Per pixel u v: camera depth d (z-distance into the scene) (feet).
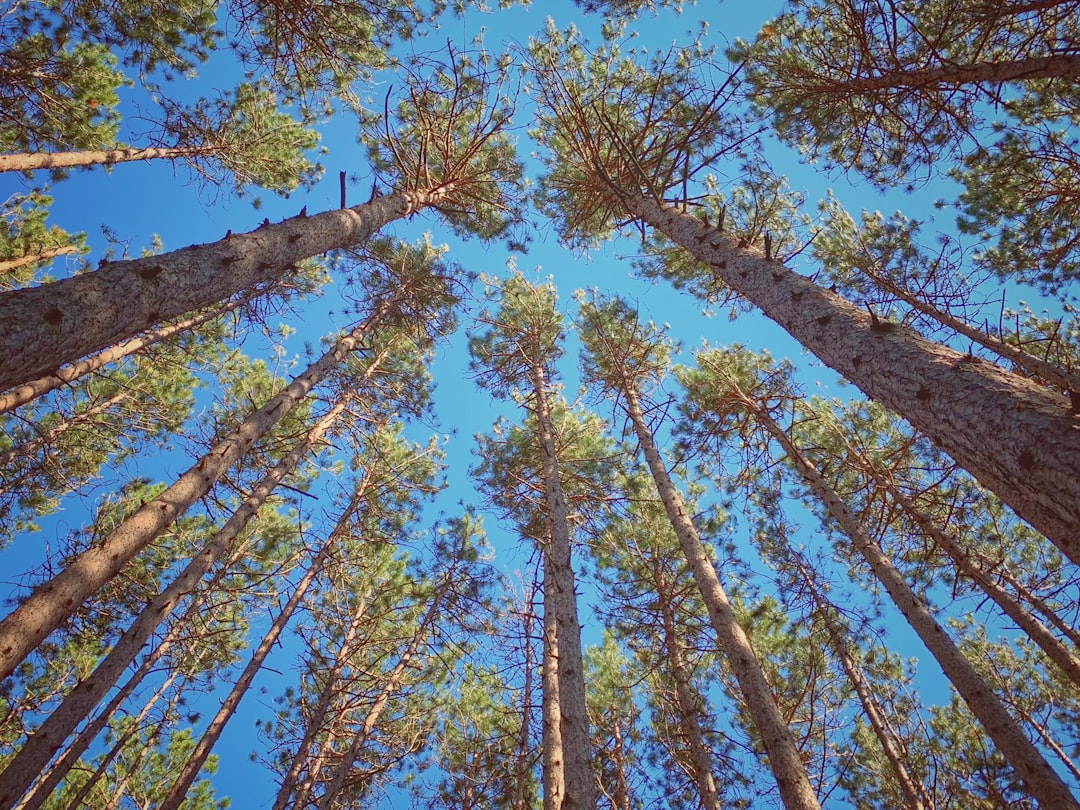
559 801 23.67
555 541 27.73
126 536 20.68
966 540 29.89
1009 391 9.96
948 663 22.97
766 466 32.78
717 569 34.96
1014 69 17.11
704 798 25.95
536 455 40.32
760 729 20.76
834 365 14.39
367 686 34.50
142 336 31.12
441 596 35.58
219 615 35.78
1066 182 24.49
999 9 17.31
